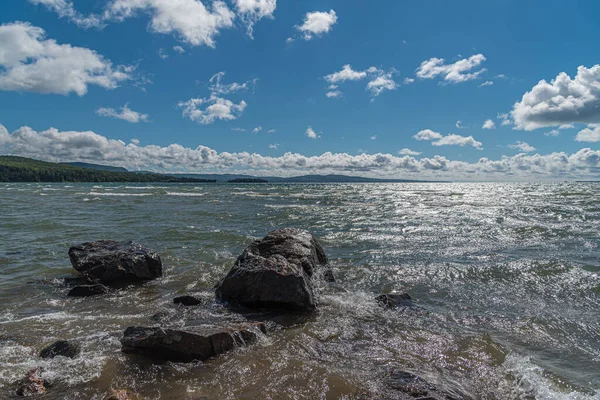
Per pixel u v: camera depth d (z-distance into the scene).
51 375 5.71
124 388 5.36
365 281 11.66
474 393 5.32
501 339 7.25
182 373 5.83
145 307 9.34
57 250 15.66
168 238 18.52
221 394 5.26
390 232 20.16
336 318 8.52
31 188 79.94
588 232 19.25
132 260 11.84
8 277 11.84
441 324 8.09
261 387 5.44
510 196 50.09
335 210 32.12
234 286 9.59
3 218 25.22
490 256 14.30
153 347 6.33
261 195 57.81
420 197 50.53
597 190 65.81
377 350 6.78
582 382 5.64
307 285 9.37
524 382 5.63
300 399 5.14
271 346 6.93
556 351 6.74
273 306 9.12
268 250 11.38
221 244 17.23
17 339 7.15
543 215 26.73
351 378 5.68
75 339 7.08
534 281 11.12
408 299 9.69
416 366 6.12
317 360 6.34
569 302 9.42
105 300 9.90
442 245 16.67
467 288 10.73
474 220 24.44
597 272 11.76
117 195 54.53
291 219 26.03
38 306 9.32
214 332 6.61
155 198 48.78
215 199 47.47
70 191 66.25
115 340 7.07
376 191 73.44
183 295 9.94
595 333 7.53
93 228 21.30
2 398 5.12
